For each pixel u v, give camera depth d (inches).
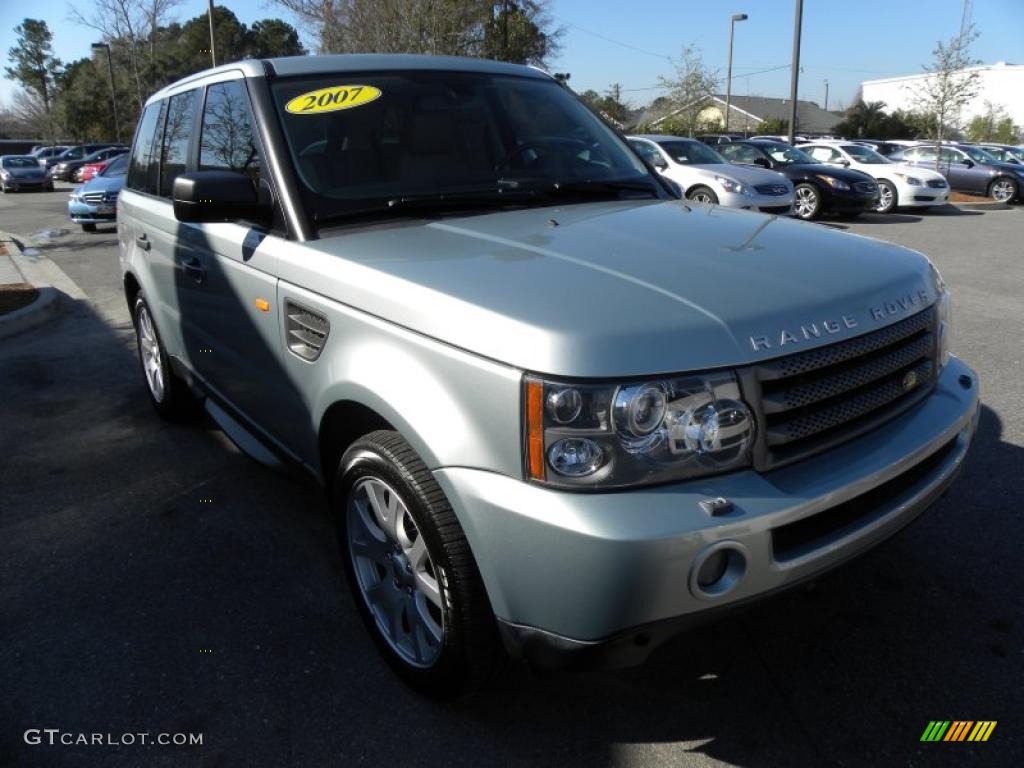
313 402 107.1
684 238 102.8
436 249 99.9
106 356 265.9
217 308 135.3
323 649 111.4
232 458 177.5
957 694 99.3
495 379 78.0
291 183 114.5
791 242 103.6
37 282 412.5
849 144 773.9
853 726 94.7
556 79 161.8
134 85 1384.1
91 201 644.7
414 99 132.0
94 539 142.9
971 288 340.5
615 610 73.7
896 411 94.7
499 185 125.6
